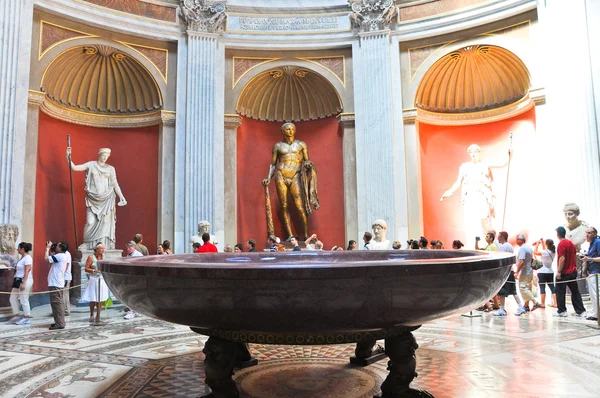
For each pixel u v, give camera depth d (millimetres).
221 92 12359
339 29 12781
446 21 12016
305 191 12492
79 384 4215
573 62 10016
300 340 3010
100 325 7590
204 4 12273
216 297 2662
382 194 11875
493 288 3107
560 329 6742
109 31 11555
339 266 2535
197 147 11875
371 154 12102
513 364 4805
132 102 12609
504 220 12148
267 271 2545
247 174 13281
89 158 12281
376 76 12312
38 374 4562
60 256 7480
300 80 13414
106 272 3137
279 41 12766
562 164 10062
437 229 12633
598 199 9461
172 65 12328
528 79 11430
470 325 7191
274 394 3918
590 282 7621
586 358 5031
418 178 12109
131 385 4168
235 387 3434
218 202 11883
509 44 11422
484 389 3971
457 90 12812
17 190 9438
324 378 4383
